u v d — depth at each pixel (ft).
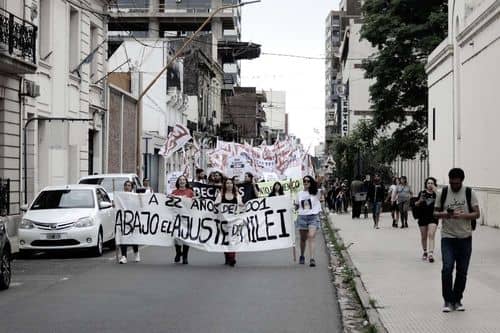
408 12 154.40
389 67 154.10
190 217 59.72
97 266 57.16
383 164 166.20
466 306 37.22
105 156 120.26
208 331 31.91
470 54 105.81
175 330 32.07
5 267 44.09
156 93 173.37
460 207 35.17
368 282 46.52
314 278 50.21
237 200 59.52
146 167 164.04
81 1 105.91
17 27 78.54
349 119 251.80
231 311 36.94
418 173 171.01
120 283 47.19
